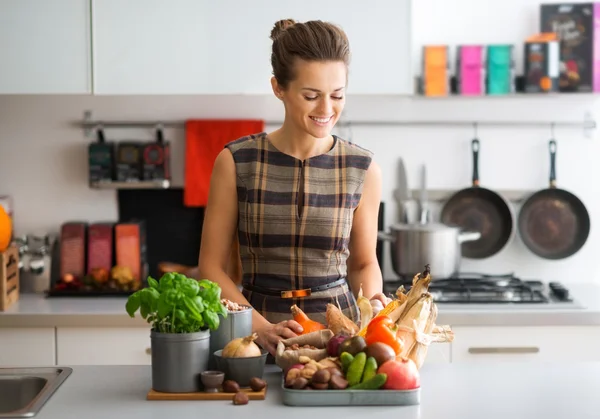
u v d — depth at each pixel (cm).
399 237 353
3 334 324
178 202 385
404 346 186
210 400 177
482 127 382
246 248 236
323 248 231
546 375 198
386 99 381
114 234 372
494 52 366
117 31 342
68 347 325
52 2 341
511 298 336
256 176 230
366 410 169
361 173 234
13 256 345
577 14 372
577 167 384
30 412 168
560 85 371
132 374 199
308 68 207
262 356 183
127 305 179
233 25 342
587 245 383
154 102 380
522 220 382
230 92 344
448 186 384
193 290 178
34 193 381
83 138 381
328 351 182
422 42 380
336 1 341
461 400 177
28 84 343
